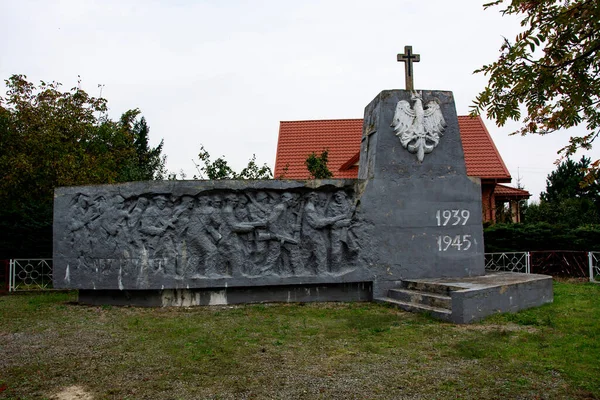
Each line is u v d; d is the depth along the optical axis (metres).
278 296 11.49
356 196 11.77
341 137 26.33
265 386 5.81
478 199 12.45
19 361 6.88
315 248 11.48
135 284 11.06
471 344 7.39
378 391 5.61
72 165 18.97
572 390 5.56
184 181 11.23
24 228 16.84
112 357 7.01
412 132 12.20
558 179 36.25
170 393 5.62
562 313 9.66
